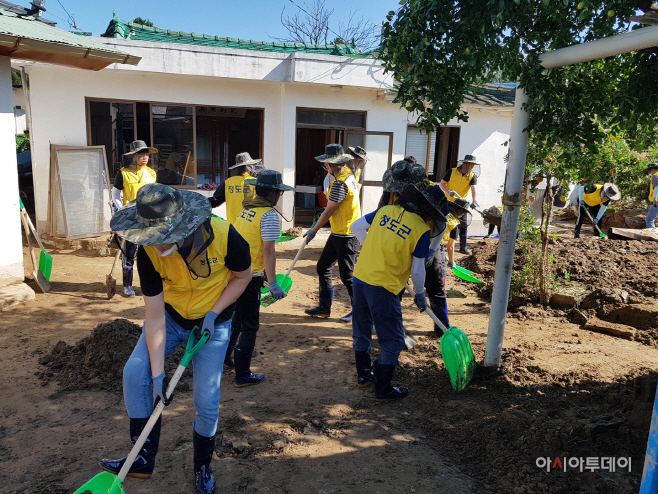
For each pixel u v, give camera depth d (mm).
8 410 3828
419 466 3309
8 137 6375
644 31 3084
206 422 2902
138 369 2775
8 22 6422
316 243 10883
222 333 2938
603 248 8875
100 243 9398
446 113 3973
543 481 3057
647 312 5668
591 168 4340
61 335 5332
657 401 2225
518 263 8203
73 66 7695
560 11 3605
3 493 2914
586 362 4730
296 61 10445
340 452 3451
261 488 3051
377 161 12117
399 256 3883
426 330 5828
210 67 10148
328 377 4625
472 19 3531
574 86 3871
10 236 6527
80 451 3352
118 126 10281
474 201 9453
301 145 15398
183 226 2469
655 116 3926
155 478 3094
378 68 10984
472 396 4199
